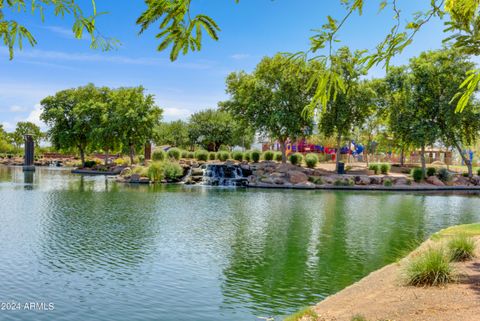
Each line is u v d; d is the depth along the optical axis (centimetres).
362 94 4559
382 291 859
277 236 1684
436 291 794
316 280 1111
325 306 829
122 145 6247
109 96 6988
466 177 4650
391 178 4325
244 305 930
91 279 1104
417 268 880
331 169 4941
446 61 4319
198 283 1082
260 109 4894
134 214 2191
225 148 7662
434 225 1977
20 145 11838
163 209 2397
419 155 7188
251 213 2298
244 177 4497
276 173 4334
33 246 1441
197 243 1539
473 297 730
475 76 300
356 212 2384
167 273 1167
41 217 2036
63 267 1205
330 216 2220
